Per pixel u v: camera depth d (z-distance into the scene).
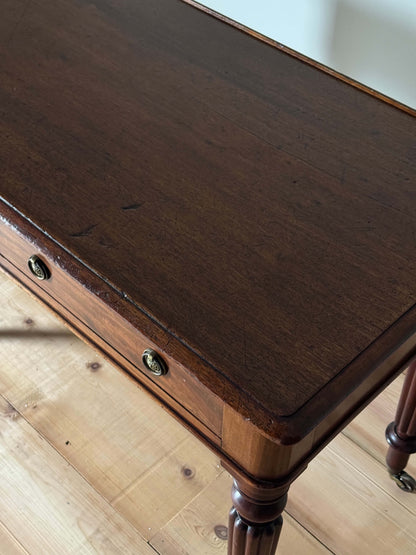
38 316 1.63
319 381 0.76
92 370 1.54
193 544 1.29
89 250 0.89
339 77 1.16
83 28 1.24
